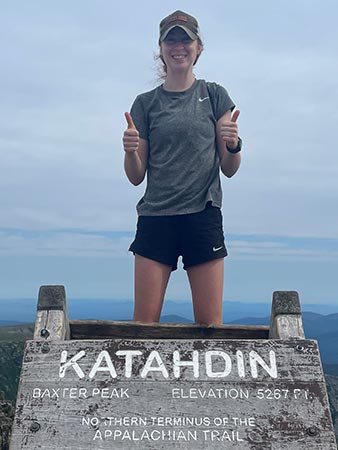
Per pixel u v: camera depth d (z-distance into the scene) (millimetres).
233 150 5277
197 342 4059
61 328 4359
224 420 3691
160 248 5379
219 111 5711
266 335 4926
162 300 5441
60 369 3936
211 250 5340
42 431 3654
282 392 3820
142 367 3932
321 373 3914
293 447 3602
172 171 5434
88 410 3738
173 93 5727
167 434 3631
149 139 5699
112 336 4914
